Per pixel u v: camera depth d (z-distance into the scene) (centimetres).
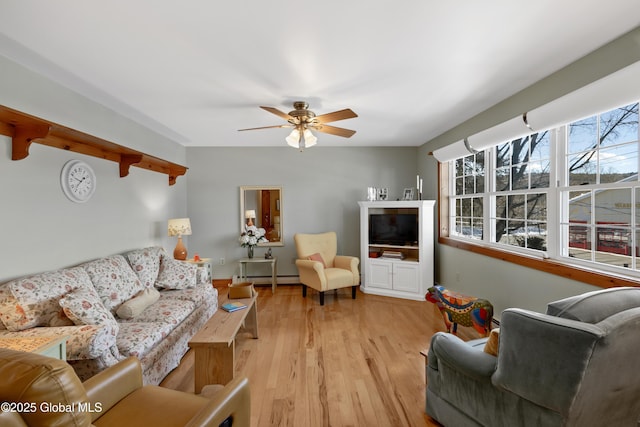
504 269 312
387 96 288
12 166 215
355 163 532
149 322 253
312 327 341
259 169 525
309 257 455
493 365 148
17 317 193
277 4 156
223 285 525
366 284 476
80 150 273
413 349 286
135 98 285
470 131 362
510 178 322
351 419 192
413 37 189
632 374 125
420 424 187
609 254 218
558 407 116
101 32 179
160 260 356
